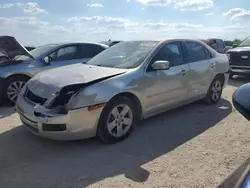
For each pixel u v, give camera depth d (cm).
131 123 444
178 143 424
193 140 436
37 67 696
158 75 478
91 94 385
